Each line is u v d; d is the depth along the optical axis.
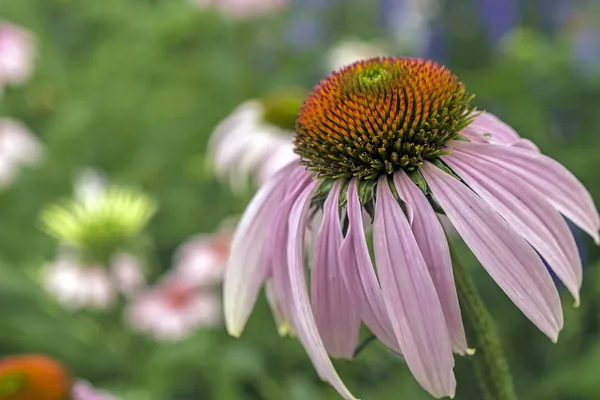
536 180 0.35
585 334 0.58
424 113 0.36
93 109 0.98
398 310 0.34
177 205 0.89
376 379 0.64
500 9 0.81
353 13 1.11
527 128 0.73
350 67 0.38
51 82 1.09
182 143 0.96
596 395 0.52
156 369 0.66
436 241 0.34
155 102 0.98
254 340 0.71
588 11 0.82
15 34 1.00
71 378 0.53
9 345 0.73
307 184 0.37
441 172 0.35
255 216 0.38
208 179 0.85
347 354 0.36
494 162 0.35
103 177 0.92
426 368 0.33
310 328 0.35
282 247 0.37
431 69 0.37
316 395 0.64
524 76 0.75
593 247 0.57
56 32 1.20
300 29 1.03
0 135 0.91
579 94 0.74
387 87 0.37
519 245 0.34
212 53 1.00
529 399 0.59
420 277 0.34
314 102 0.38
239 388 0.69
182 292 0.75
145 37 1.00
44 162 0.96
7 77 0.98
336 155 0.37
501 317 0.64
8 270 0.76
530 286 0.34
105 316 0.77
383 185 0.36
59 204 0.92
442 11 0.81
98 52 1.08
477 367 0.36
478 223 0.34
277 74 1.00
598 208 0.66
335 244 0.36
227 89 0.98
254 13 0.96
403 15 0.98
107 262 0.75
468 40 0.81
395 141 0.36
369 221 0.36
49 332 0.73
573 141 0.73
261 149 0.70
